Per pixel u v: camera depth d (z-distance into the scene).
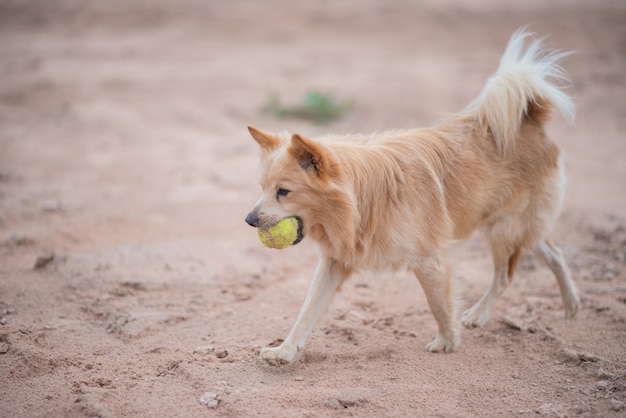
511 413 5.86
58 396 6.10
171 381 6.45
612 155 15.90
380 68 25.14
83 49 27.62
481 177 7.34
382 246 6.79
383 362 6.93
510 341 7.47
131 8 35.50
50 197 12.32
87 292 8.43
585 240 10.84
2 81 22.22
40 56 26.12
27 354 6.73
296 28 32.00
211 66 25.23
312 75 24.05
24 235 10.25
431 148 7.24
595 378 6.52
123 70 24.34
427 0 38.19
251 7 36.03
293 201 6.43
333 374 6.63
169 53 27.22
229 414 5.81
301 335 6.80
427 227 6.88
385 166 6.79
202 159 15.32
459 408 5.96
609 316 8.04
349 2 37.44
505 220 7.73
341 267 7.05
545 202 7.83
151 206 12.14
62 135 16.92
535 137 7.74
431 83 22.89
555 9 35.59
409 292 9.03
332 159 6.39
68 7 35.59
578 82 22.53
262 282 9.16
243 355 6.99
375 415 5.81
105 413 5.70
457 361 6.96
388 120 18.66
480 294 8.99
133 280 8.76
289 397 6.07
